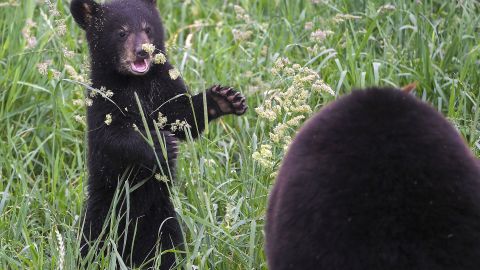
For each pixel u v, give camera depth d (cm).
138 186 1019
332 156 596
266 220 672
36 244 1009
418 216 577
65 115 1243
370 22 1384
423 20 1361
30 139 1273
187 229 1059
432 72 1274
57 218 1059
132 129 1038
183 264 967
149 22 1091
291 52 1393
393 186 579
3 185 1173
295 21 1442
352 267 580
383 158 584
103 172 1052
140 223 1060
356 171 586
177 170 1105
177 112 1079
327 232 587
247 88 1295
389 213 578
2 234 1012
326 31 1240
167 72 1088
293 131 1167
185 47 1370
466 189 587
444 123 613
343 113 610
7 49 1396
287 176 623
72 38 1445
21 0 1479
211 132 1249
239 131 1254
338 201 586
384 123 595
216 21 1549
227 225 973
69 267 906
